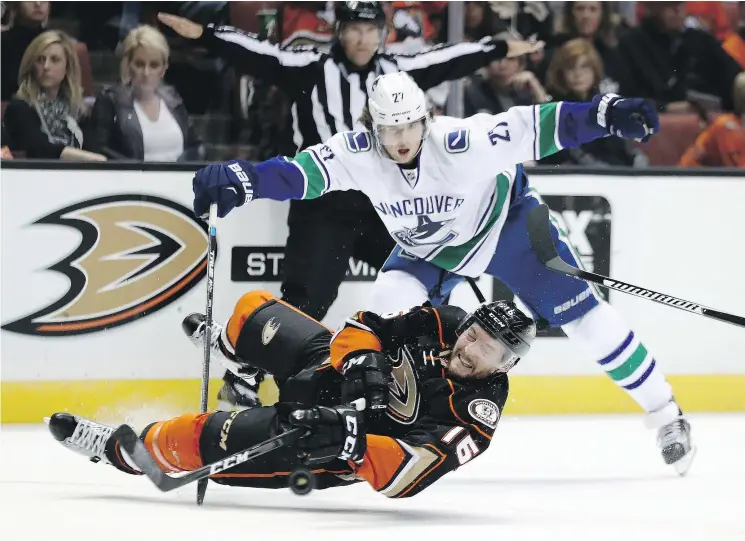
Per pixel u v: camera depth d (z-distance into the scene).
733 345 18.17
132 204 16.83
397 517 10.26
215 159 18.31
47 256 16.66
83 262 16.75
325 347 11.34
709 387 18.16
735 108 19.67
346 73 15.96
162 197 16.89
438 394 10.20
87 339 16.83
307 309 16.48
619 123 11.96
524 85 18.95
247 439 10.05
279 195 12.55
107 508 10.28
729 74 19.61
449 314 10.63
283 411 9.72
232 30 16.02
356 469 9.79
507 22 19.20
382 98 11.88
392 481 9.75
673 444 13.29
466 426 10.09
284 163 12.55
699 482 12.73
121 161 16.75
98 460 10.89
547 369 17.81
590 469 13.61
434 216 12.91
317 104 16.02
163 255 16.95
